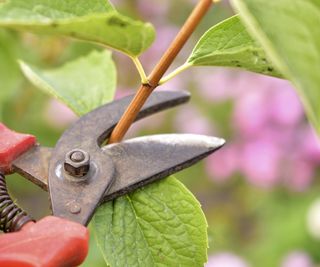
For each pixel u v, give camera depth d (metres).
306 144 1.05
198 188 1.18
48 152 0.41
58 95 0.46
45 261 0.34
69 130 0.41
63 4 0.35
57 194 0.38
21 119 0.84
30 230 0.36
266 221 1.13
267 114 1.04
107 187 0.39
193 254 0.40
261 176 1.06
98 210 0.40
